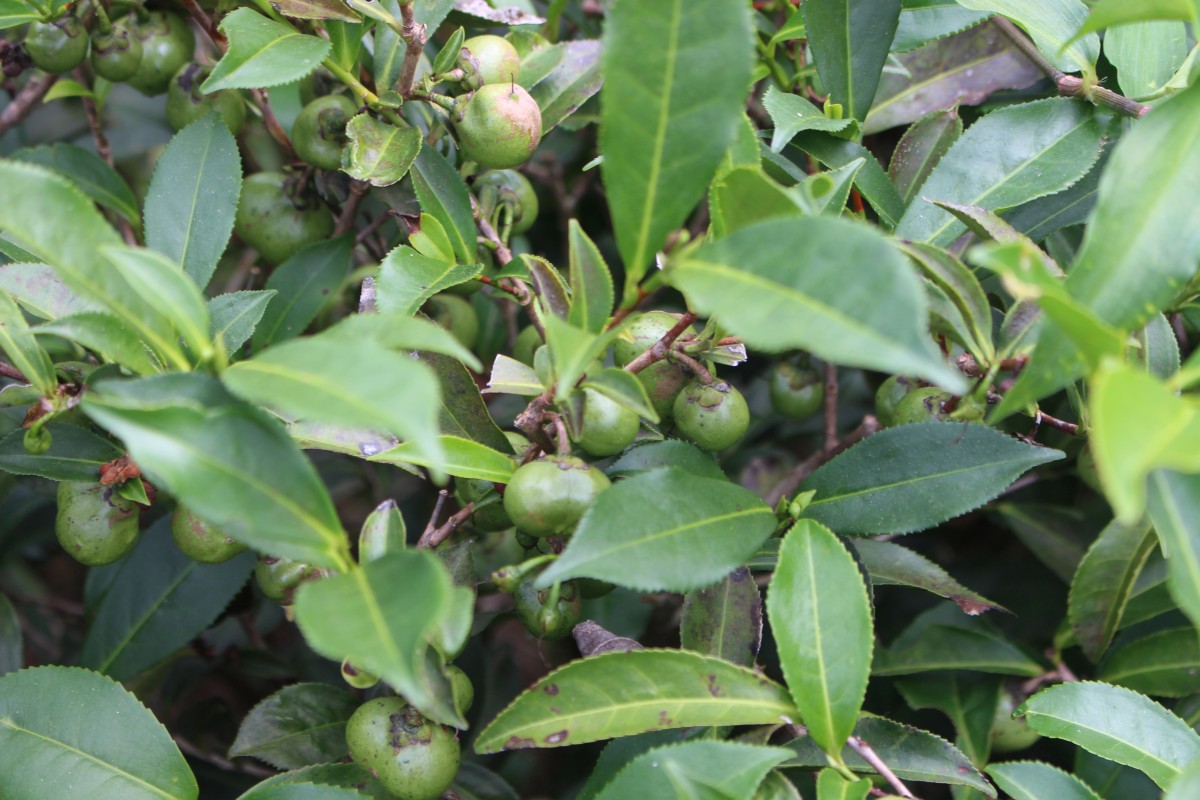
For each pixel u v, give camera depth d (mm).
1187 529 333
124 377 378
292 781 397
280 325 461
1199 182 346
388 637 307
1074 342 322
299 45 400
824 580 363
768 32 471
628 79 327
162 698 541
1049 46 419
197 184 421
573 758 536
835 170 400
